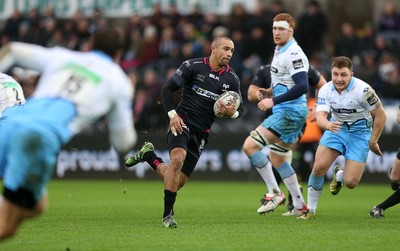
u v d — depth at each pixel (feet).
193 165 112.16
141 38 256.11
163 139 229.86
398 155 121.49
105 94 71.92
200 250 85.05
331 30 291.38
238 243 90.58
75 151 232.32
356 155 117.80
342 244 89.71
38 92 71.92
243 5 275.80
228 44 109.91
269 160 136.67
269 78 132.87
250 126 223.10
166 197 106.73
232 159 223.30
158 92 234.17
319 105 117.29
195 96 110.83
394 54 249.55
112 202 155.02
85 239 94.02
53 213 130.11
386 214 129.39
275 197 124.88
